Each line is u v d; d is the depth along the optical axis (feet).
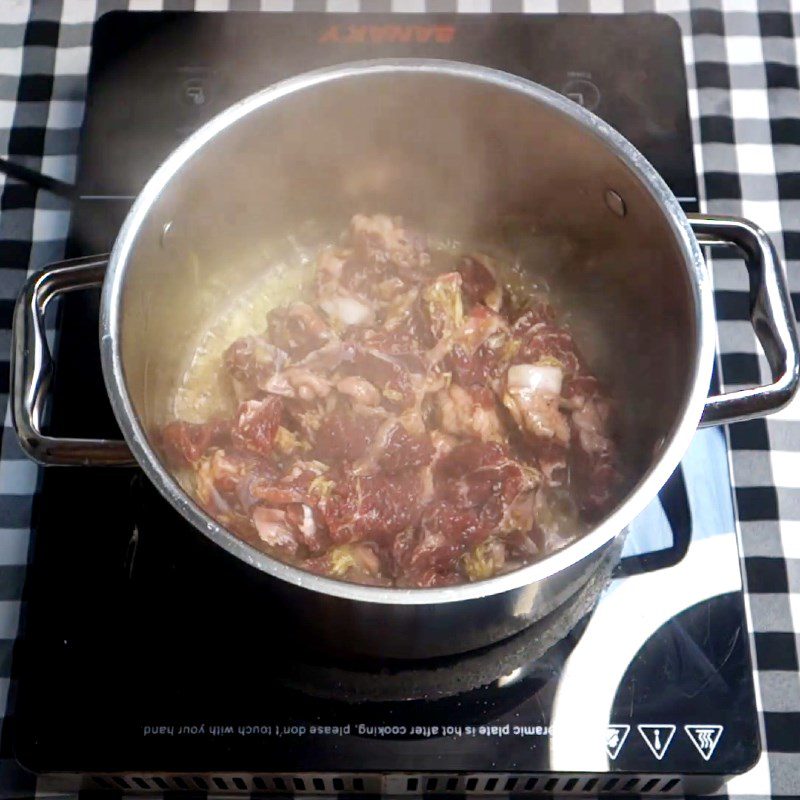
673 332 1.34
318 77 1.34
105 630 1.40
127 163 1.67
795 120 1.90
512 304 1.73
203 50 1.74
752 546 1.62
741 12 1.98
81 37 1.95
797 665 1.54
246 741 1.34
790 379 1.25
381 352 1.57
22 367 1.24
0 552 1.59
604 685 1.37
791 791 1.47
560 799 1.49
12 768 1.48
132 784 1.43
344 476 1.45
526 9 2.00
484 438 1.52
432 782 1.42
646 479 1.13
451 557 1.40
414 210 1.70
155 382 1.50
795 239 1.82
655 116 1.71
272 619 1.35
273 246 1.71
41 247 1.80
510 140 1.45
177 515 1.45
